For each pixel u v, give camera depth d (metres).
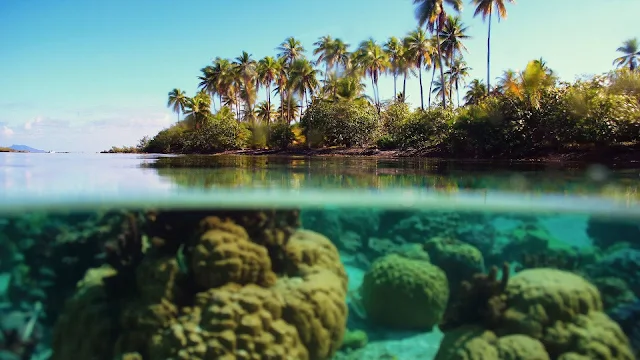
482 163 16.45
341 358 6.74
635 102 17.97
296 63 54.66
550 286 6.42
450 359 6.02
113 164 14.91
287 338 5.73
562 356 5.85
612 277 8.43
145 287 5.85
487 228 11.39
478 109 23.48
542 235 10.49
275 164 16.45
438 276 8.00
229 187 8.64
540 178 10.19
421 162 17.97
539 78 21.41
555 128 19.44
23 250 7.34
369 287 8.10
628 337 6.33
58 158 19.06
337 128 38.62
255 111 72.12
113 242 6.41
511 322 6.21
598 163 15.52
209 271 5.87
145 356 5.62
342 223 11.57
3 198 7.79
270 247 6.74
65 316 6.44
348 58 60.41
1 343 6.55
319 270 6.82
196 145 49.66
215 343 5.35
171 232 6.33
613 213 10.26
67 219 9.23
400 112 38.94
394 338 7.51
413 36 50.44
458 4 38.38
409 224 11.53
